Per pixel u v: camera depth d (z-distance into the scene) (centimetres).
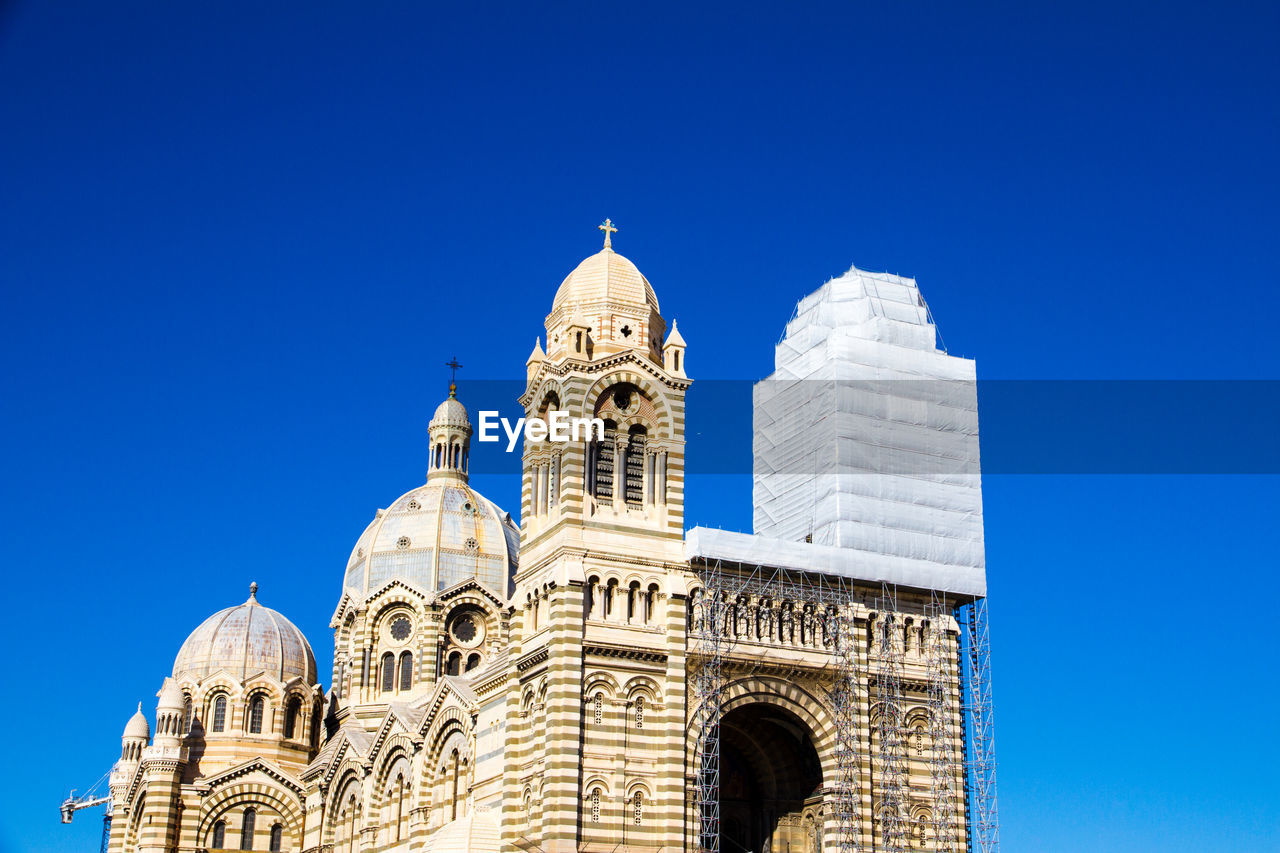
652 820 9919
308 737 16500
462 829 10438
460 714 11869
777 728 11088
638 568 10438
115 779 17475
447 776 12144
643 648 10219
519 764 10294
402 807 13050
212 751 16088
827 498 11212
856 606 10912
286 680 16612
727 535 10600
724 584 10588
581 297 11219
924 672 10981
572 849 9606
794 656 10631
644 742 10088
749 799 11312
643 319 11219
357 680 15862
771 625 10688
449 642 15900
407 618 16000
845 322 11869
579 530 10388
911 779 10688
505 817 10200
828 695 10681
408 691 15725
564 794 9681
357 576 16475
